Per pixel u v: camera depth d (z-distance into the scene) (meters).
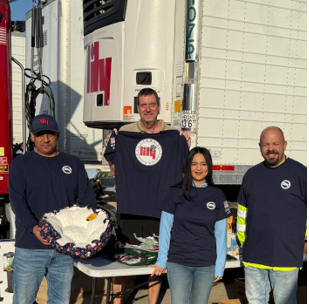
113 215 4.57
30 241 3.24
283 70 5.49
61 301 3.37
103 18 5.51
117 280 4.18
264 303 3.64
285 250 3.45
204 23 4.95
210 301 4.81
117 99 5.32
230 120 5.16
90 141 8.29
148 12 5.11
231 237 4.10
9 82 5.24
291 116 5.57
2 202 5.14
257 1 5.26
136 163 4.08
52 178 3.38
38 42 6.46
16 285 3.29
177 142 4.07
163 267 3.31
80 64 8.16
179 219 3.28
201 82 4.96
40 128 3.29
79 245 3.13
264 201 3.50
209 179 3.39
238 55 5.18
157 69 5.10
